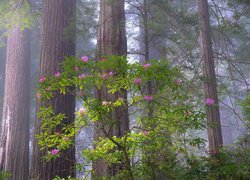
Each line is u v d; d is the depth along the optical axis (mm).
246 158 3701
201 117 3680
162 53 7777
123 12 6547
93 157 4004
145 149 3879
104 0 6316
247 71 10203
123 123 4914
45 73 6746
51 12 7219
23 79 10719
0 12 7633
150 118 3922
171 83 3885
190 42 8188
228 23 7672
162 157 3914
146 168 3855
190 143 3830
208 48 7137
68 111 6254
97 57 6117
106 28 6254
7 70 10820
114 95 4766
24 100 10586
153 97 3764
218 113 6414
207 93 6688
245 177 3416
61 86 3957
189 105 3734
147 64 3717
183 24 7746
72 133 3994
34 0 10828
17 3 8016
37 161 6004
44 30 7121
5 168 9633
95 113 3756
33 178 5941
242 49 9766
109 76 3781
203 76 6840
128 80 3789
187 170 3691
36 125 6184
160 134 3783
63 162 5898
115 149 4266
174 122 3791
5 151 9828
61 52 6930
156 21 7230
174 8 7707
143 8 7133
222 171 3504
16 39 10898
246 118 5254
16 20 8133
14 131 10094
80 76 3701
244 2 6914
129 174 3939
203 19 7355
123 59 3736
